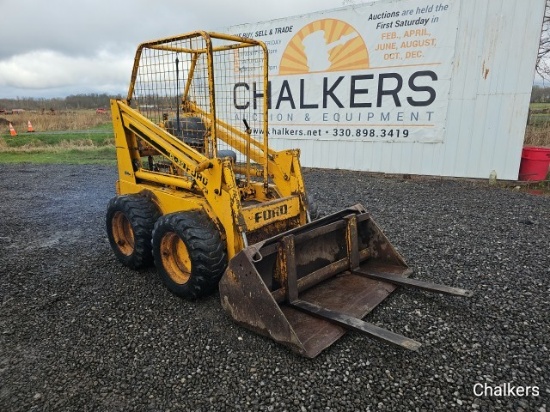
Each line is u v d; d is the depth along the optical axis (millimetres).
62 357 2482
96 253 4289
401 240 4367
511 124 6645
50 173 9305
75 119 23000
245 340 2598
